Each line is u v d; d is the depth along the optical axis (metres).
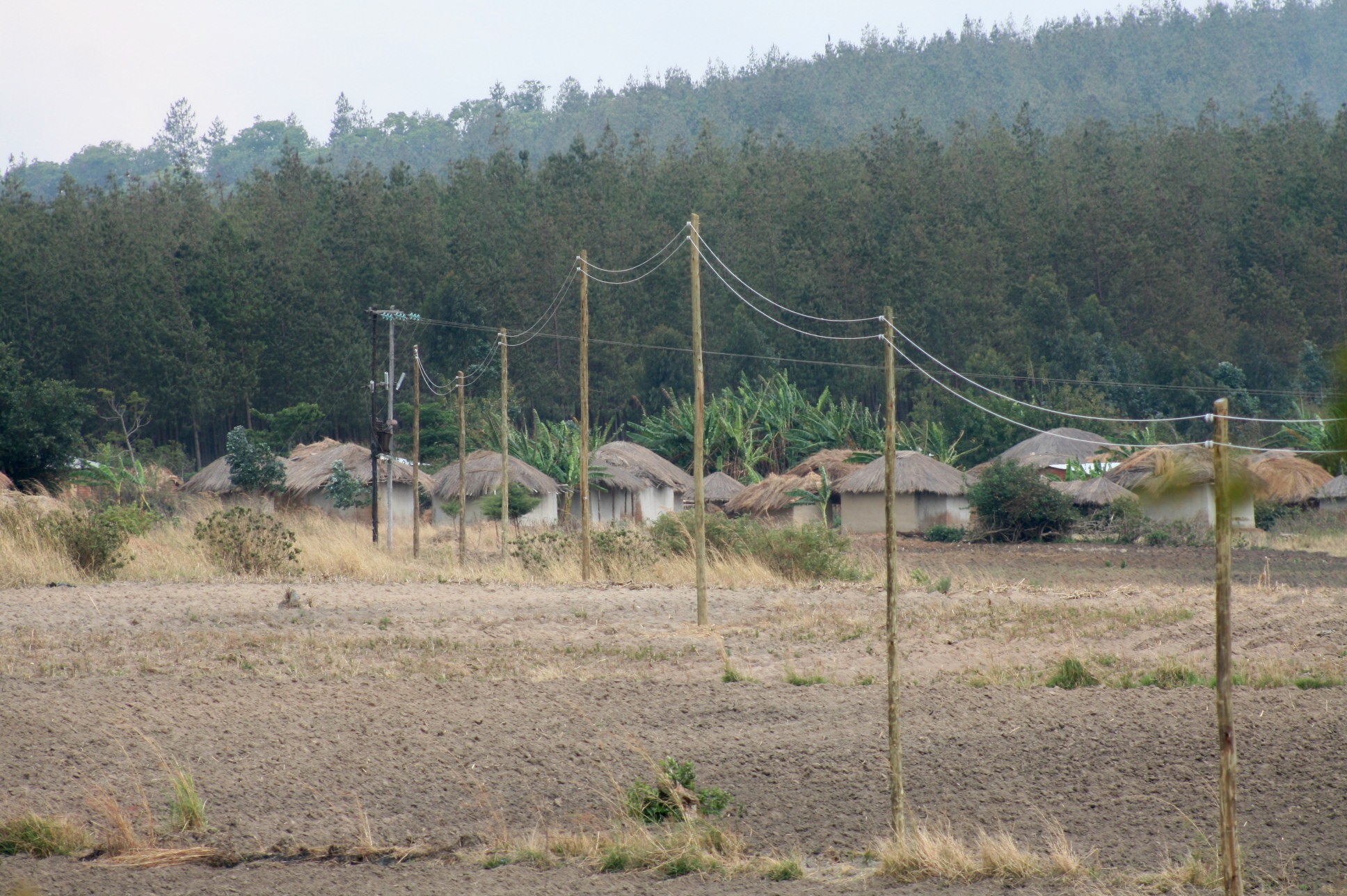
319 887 38.88
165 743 53.28
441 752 52.44
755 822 44.31
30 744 52.31
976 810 44.53
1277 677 63.22
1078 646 76.69
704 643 78.50
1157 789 45.69
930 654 74.44
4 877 39.53
